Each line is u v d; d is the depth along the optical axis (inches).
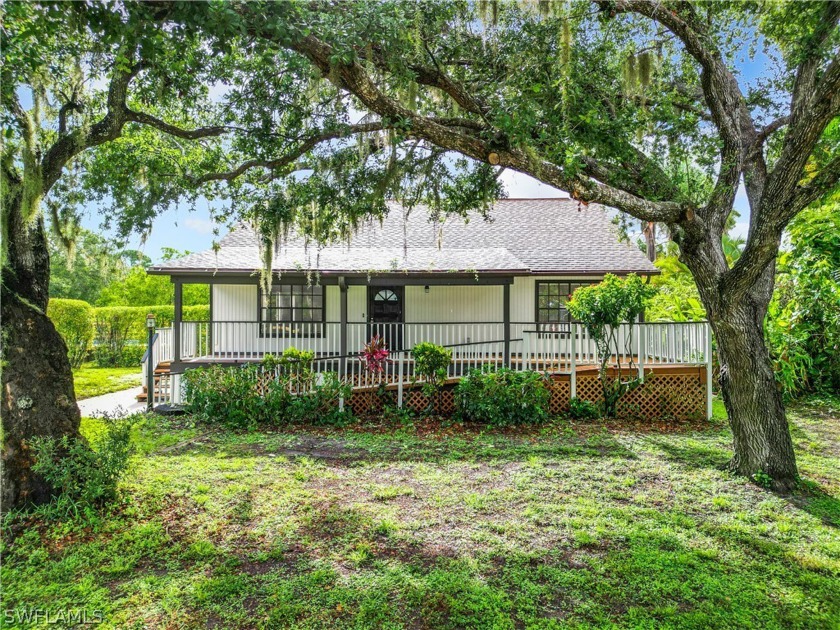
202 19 123.1
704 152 249.4
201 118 244.8
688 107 247.8
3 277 162.4
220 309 466.0
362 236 496.4
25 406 164.2
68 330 625.0
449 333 461.4
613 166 228.8
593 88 223.3
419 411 360.2
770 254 187.0
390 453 260.1
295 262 407.2
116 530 160.4
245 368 343.0
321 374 357.1
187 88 203.2
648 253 714.8
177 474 216.5
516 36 208.4
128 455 191.2
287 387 336.8
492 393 323.3
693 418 344.2
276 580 133.0
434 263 409.7
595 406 348.2
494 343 407.5
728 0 223.3
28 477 164.1
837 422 320.5
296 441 284.0
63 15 116.5
